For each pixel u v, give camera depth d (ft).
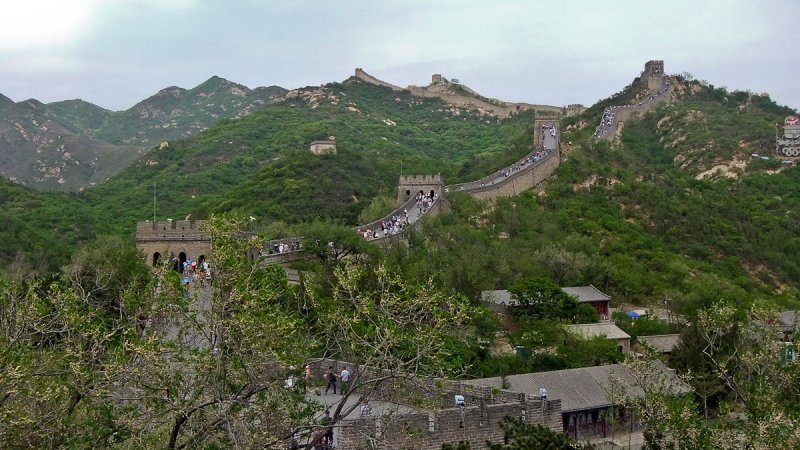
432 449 141.59
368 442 125.80
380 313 130.82
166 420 114.52
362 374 126.93
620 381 206.08
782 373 169.99
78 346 119.44
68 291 134.31
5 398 111.96
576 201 552.41
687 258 510.17
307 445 116.37
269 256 291.99
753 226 587.27
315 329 155.63
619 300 390.63
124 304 127.03
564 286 373.81
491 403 161.99
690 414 164.55
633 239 507.30
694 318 300.40
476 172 651.25
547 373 209.46
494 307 297.94
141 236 314.96
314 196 536.01
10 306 126.62
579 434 198.39
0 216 451.53
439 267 314.35
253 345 111.45
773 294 481.46
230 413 112.78
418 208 470.80
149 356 110.52
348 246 311.68
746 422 172.24
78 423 118.01
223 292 116.67
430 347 121.80
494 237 458.09
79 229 536.83
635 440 197.47
